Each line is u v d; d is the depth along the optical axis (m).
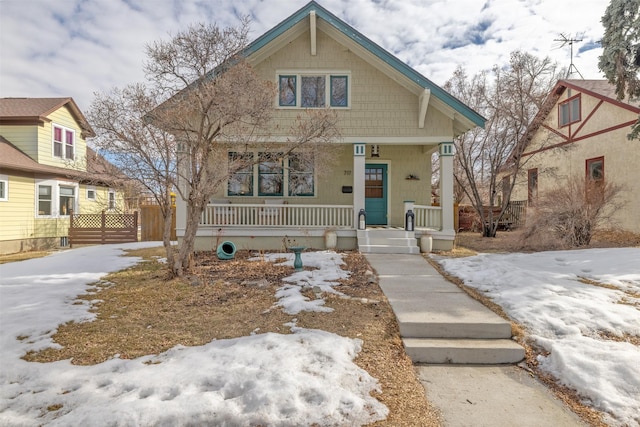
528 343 4.11
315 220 10.75
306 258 8.52
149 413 2.66
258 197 11.75
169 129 6.54
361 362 3.63
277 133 10.38
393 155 12.27
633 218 12.32
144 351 3.81
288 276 6.77
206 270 7.39
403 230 10.34
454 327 4.35
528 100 14.19
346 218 10.73
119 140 6.11
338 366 3.40
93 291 6.01
